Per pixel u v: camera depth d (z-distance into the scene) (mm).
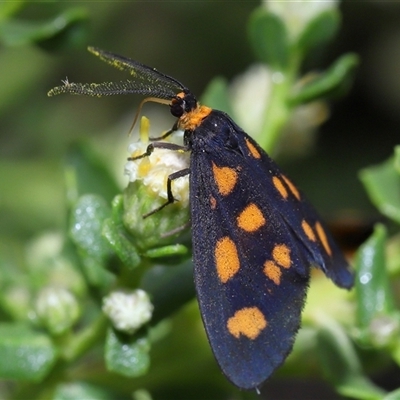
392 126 175
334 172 168
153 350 125
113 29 171
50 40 129
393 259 127
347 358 122
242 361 113
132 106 165
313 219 119
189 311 125
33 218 154
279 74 131
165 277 121
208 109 120
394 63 175
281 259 116
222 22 173
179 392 125
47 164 157
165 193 116
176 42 174
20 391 124
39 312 121
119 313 116
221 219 116
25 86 158
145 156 118
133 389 125
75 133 164
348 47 176
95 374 124
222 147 118
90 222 117
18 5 131
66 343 121
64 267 128
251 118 138
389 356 125
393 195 126
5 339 120
